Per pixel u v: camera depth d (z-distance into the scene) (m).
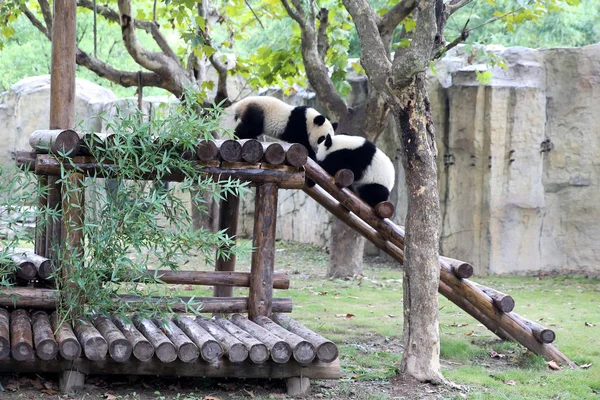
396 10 9.38
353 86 13.73
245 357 5.27
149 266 9.24
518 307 9.73
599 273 12.47
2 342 4.89
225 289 7.74
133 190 5.65
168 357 5.17
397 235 6.98
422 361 5.91
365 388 5.71
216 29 22.67
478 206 12.61
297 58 11.34
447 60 13.09
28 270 5.58
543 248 12.88
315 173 6.89
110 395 5.18
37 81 17.86
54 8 6.36
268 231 6.16
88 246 5.47
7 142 17.97
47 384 5.34
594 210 12.50
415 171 5.95
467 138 12.61
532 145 12.66
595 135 12.45
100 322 5.60
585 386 6.05
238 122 9.55
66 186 5.38
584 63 12.48
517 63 12.77
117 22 10.62
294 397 5.47
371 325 8.12
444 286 7.34
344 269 11.55
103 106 16.08
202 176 5.86
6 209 5.56
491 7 17.91
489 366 6.78
